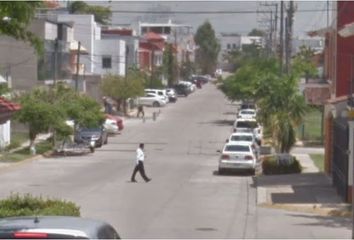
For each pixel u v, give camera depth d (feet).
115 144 428.56
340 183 224.74
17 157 343.67
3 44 462.19
